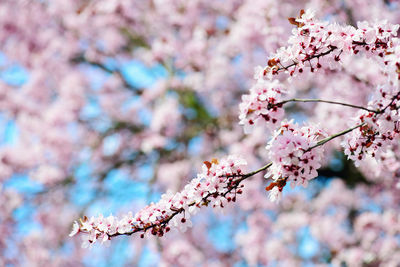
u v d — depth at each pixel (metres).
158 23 8.93
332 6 5.86
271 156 2.57
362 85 5.11
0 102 8.94
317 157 2.59
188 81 8.80
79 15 8.83
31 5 8.98
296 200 8.73
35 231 8.30
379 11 5.83
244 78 8.33
